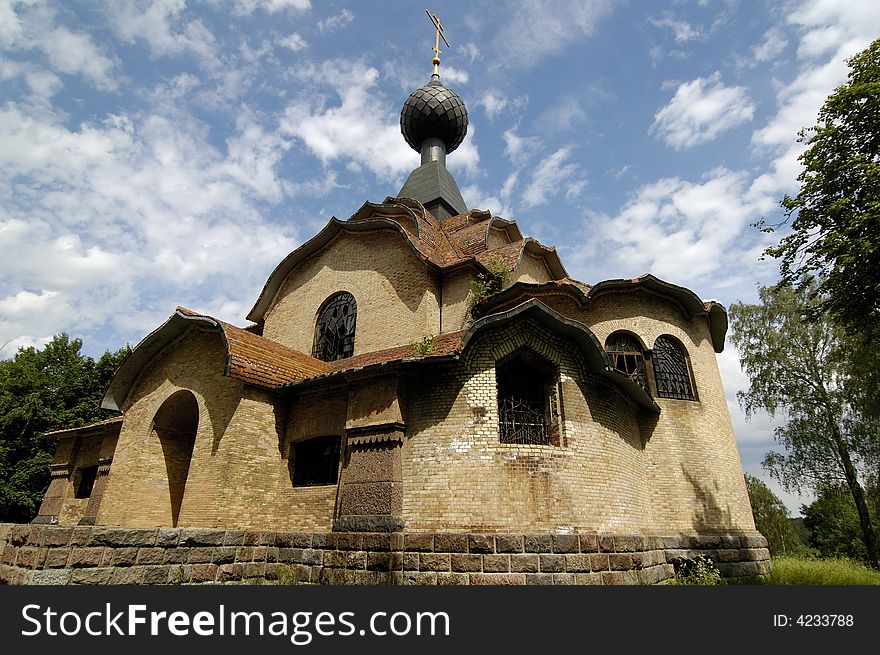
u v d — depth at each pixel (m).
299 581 10.31
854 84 13.86
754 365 28.20
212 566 9.93
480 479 10.12
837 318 14.88
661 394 14.78
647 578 10.67
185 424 14.90
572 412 11.21
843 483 26.27
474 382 10.92
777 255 14.76
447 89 27.38
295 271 18.61
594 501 10.67
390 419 10.67
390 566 9.48
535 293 14.50
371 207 19.28
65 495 18.89
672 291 15.49
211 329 13.01
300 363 13.94
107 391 14.99
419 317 14.60
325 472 12.30
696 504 13.65
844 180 13.52
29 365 33.38
